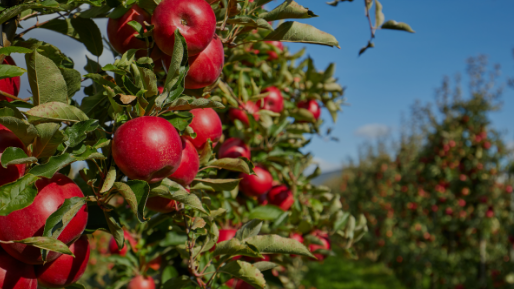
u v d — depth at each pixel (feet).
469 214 11.53
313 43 2.46
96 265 8.88
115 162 2.03
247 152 3.44
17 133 1.85
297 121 4.49
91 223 2.18
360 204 21.65
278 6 2.39
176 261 3.64
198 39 2.18
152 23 2.20
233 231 3.29
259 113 3.63
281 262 3.61
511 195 11.10
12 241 1.78
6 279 1.92
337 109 4.81
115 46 2.40
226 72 3.78
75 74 2.13
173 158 2.04
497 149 11.68
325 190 4.19
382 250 18.22
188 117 2.19
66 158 1.87
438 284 13.03
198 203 2.15
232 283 3.44
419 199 13.71
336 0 2.94
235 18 2.37
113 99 2.08
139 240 3.76
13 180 1.88
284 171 3.84
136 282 3.55
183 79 2.12
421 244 13.38
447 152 12.25
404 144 17.12
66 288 2.26
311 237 3.56
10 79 2.14
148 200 2.45
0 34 2.09
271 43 4.02
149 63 2.21
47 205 1.90
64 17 2.37
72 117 1.97
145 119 2.02
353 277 17.60
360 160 23.58
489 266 11.37
